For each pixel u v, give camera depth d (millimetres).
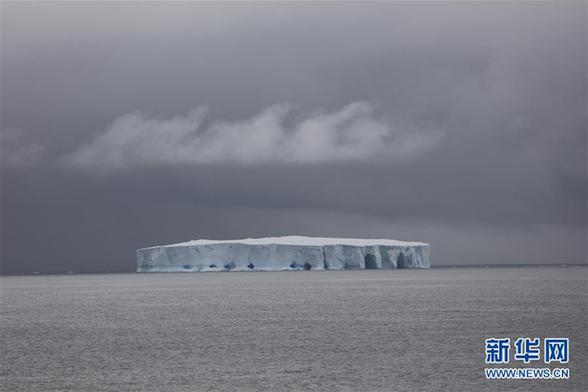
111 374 99188
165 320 166250
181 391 88688
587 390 89688
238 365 103562
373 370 98750
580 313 166375
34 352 119000
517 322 148625
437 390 88125
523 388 89938
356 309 185375
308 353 112312
